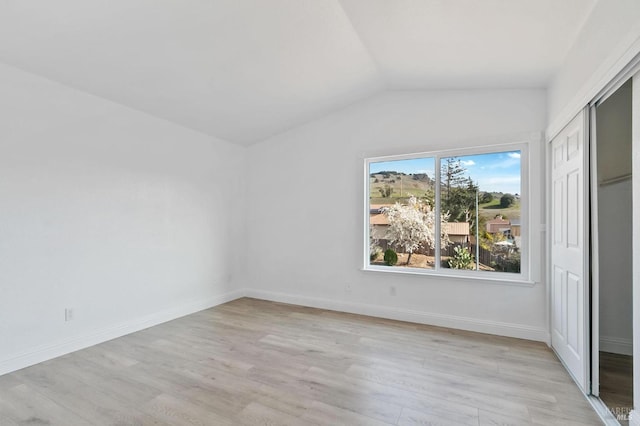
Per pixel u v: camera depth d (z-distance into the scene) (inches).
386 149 158.2
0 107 101.6
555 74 114.5
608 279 114.2
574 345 96.9
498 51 105.3
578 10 80.4
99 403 84.7
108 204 130.5
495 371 102.0
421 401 85.7
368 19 99.3
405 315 152.5
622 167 111.0
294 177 183.5
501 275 136.2
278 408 82.5
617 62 68.2
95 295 125.5
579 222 92.5
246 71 125.0
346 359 110.8
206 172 174.9
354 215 166.1
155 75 117.6
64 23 87.7
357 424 76.4
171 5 87.1
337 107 167.5
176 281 158.1
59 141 115.6
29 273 107.6
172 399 86.4
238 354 115.0
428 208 152.6
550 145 122.2
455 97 143.9
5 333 101.9
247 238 199.3
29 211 107.8
